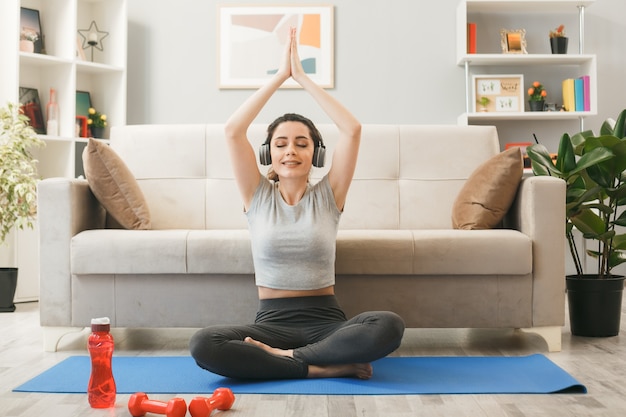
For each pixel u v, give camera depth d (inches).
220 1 205.5
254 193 94.3
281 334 88.7
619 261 125.3
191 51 205.8
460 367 95.0
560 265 108.7
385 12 204.2
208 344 82.7
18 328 132.7
